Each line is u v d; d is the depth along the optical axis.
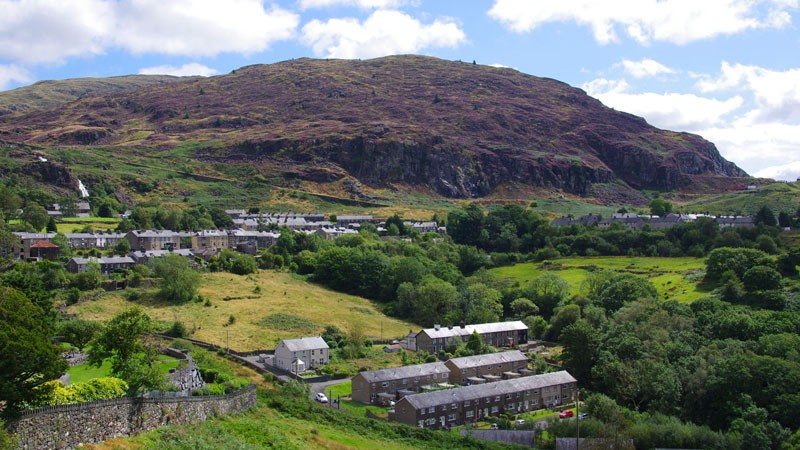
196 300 179.12
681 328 140.50
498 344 173.25
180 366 91.00
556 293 196.88
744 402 106.00
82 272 177.25
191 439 58.53
